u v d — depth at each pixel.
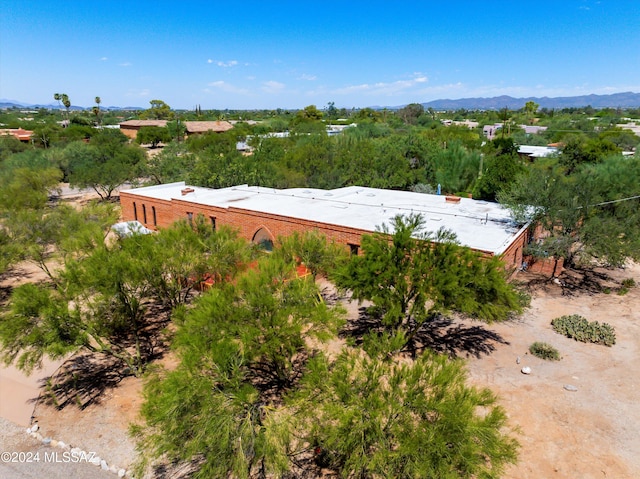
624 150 60.00
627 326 16.88
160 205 31.03
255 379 13.26
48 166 48.00
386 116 136.25
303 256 15.90
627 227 19.69
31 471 10.20
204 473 7.86
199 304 10.84
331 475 9.75
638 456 10.32
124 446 11.03
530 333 16.39
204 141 68.06
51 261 26.08
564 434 11.05
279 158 47.44
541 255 21.58
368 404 7.27
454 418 6.85
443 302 12.89
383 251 13.77
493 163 33.00
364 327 16.83
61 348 11.45
